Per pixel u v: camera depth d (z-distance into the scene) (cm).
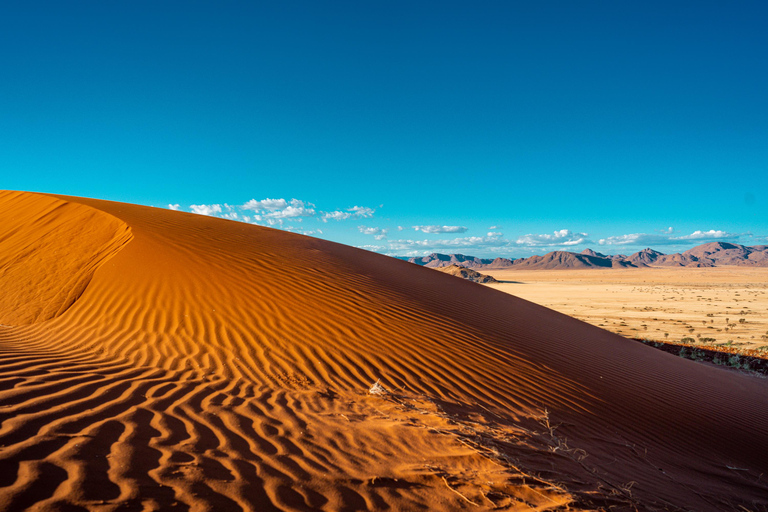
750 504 485
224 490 286
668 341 2097
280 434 415
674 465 572
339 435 434
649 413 764
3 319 834
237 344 719
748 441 745
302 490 308
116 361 621
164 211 1791
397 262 1820
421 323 964
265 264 1148
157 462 310
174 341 714
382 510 298
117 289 897
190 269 1007
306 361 691
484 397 664
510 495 345
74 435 327
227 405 479
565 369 898
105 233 1251
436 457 405
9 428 316
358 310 952
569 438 563
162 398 466
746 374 1401
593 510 339
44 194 1777
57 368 523
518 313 1384
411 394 620
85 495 248
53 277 997
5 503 224
